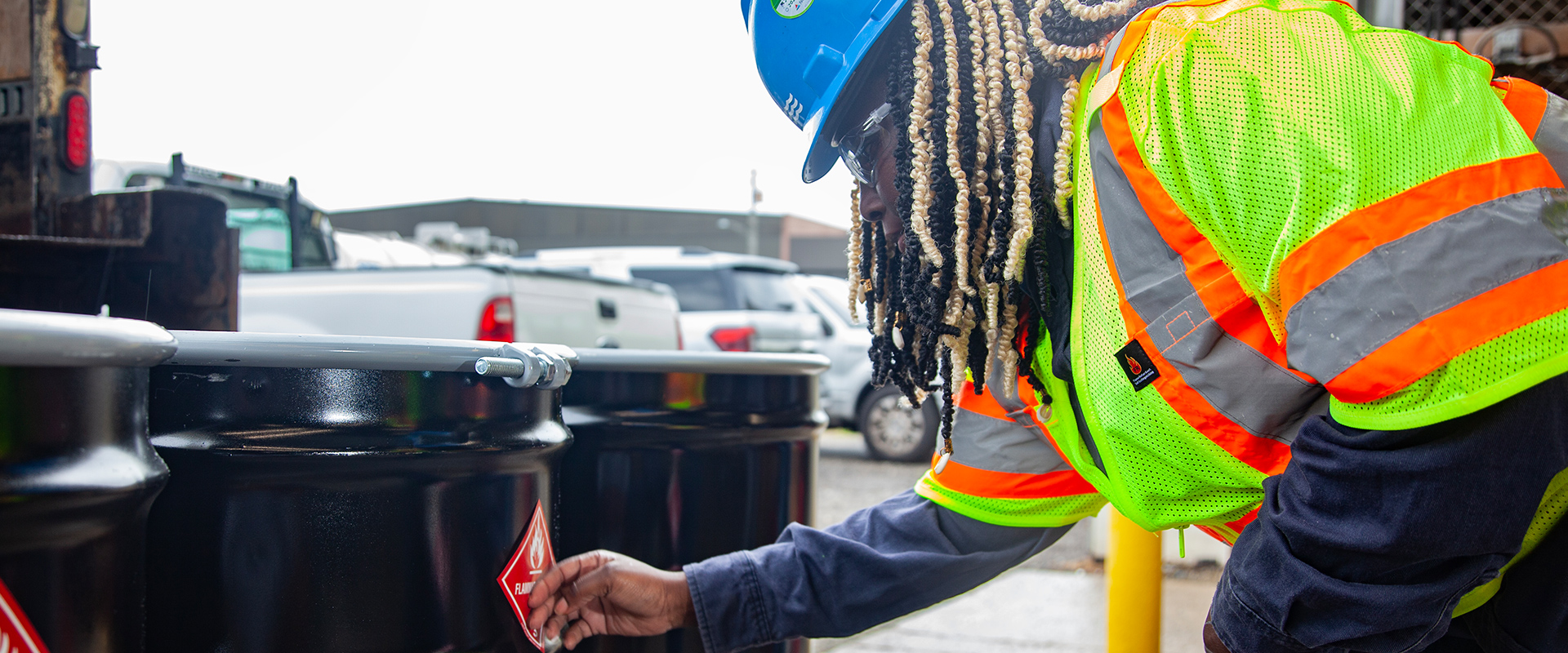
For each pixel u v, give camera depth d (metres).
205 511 0.85
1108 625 2.28
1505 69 2.40
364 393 0.87
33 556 0.60
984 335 1.10
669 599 1.26
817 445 1.63
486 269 5.10
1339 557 0.78
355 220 35.53
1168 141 0.84
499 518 0.96
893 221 1.14
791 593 1.27
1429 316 0.71
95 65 1.74
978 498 1.32
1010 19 0.98
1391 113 0.77
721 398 1.41
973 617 3.31
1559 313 0.69
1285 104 0.80
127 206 1.65
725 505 1.41
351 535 0.86
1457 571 0.77
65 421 0.61
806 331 7.64
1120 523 2.25
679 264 8.69
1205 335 0.85
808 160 1.15
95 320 0.62
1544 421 0.73
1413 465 0.73
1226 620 0.88
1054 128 0.99
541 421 1.02
